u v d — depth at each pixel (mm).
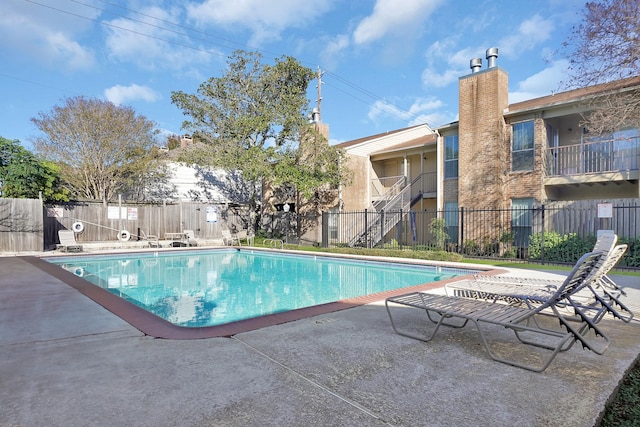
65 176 20516
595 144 14438
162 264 14172
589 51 11250
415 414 2377
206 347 3674
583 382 2877
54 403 2494
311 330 4289
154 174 23562
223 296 8438
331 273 12086
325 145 19047
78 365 3189
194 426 2221
